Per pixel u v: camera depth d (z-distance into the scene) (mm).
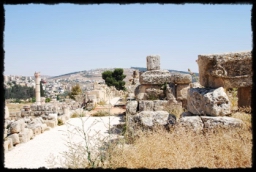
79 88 34219
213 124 5555
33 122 12594
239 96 6805
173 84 12398
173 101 11422
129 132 6457
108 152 4902
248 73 6145
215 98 5785
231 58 6094
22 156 8023
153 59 12875
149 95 12516
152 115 6637
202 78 6746
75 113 18109
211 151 4508
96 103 24797
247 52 6109
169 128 6234
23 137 10109
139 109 11641
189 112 6852
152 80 12453
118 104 24391
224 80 6195
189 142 4887
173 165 4121
